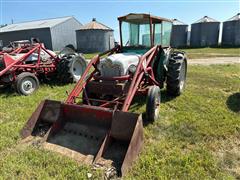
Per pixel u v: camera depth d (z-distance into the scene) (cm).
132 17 467
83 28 2525
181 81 566
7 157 295
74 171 267
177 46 2947
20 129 375
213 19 2858
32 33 2789
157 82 495
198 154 305
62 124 348
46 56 757
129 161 271
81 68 788
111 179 255
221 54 1823
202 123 398
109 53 479
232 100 524
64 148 311
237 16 2689
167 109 471
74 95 376
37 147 315
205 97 550
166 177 257
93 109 320
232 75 836
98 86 392
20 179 257
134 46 497
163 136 357
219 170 273
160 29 509
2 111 481
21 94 604
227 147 326
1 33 3067
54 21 2933
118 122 299
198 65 1159
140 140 299
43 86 709
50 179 254
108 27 2673
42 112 363
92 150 302
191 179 256
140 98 513
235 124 394
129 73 400
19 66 633
